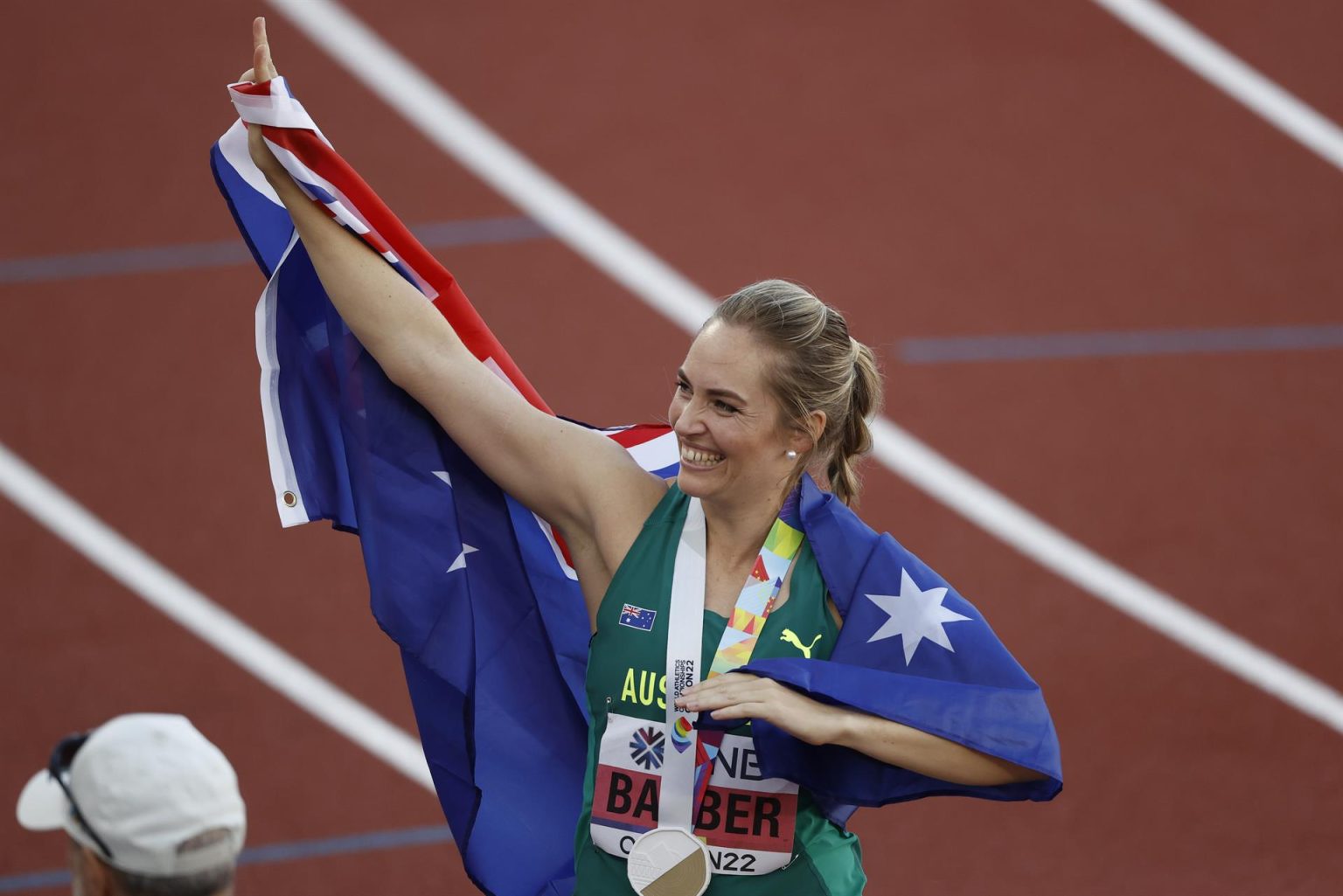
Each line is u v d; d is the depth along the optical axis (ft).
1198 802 68.44
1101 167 107.96
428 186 105.70
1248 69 114.21
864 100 112.57
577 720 39.45
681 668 33.81
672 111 111.45
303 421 38.45
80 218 103.09
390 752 70.85
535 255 101.76
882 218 104.83
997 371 94.79
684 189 106.32
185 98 110.22
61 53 113.09
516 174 106.73
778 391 33.01
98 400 91.09
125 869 26.43
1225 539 83.46
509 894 38.99
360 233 35.58
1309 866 64.95
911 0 119.85
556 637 39.22
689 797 33.76
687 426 33.27
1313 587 80.59
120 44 113.70
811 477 35.78
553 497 35.63
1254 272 101.14
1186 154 108.78
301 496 38.32
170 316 96.99
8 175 105.40
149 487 85.71
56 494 84.94
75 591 79.25
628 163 107.86
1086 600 79.87
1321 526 84.28
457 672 38.24
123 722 27.53
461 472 38.14
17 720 71.82
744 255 102.01
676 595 34.24
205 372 93.45
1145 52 115.65
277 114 34.63
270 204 38.17
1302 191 106.42
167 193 104.94
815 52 115.85
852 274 100.99
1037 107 111.96
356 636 77.10
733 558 34.81
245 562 81.30
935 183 107.14
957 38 116.78
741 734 33.73
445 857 65.10
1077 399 92.84
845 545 34.78
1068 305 99.19
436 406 35.50
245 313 97.40
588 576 36.14
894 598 34.42
